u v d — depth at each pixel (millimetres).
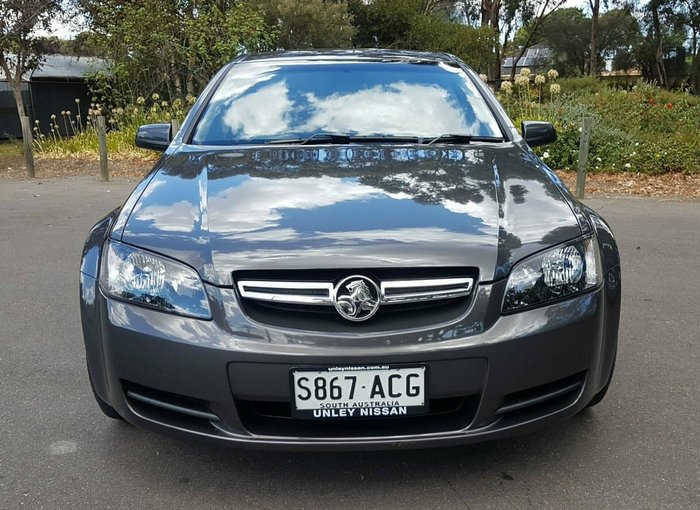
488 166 2775
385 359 2008
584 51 54969
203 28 14000
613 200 8031
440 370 2037
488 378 2064
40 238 6082
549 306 2158
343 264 2070
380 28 32125
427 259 2098
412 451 2506
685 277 4781
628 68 53938
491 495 2232
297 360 2006
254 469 2410
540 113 11508
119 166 11383
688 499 2199
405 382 2029
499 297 2107
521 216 2342
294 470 2400
